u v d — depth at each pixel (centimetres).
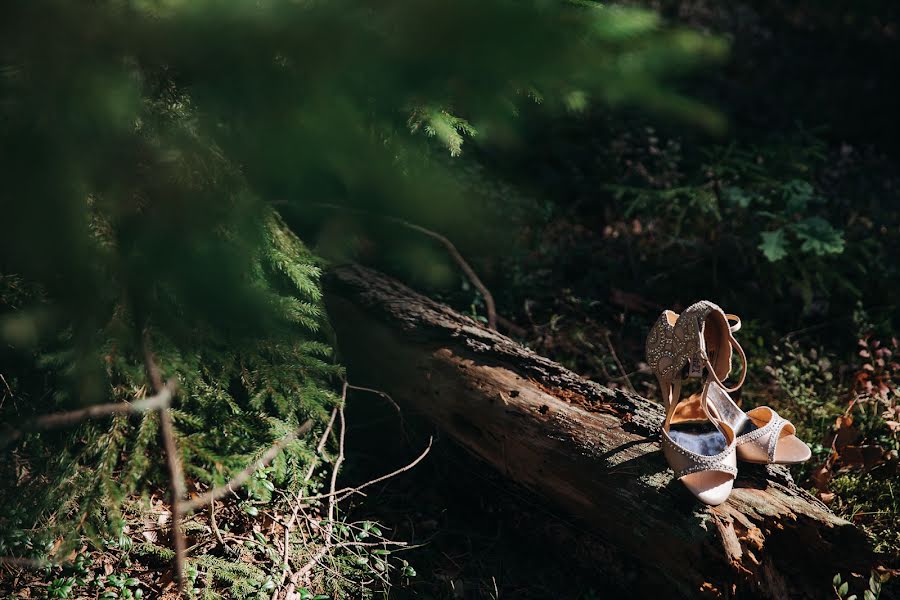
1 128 125
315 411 286
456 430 357
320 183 178
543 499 337
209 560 298
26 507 266
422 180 151
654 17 107
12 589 275
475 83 126
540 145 622
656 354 311
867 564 270
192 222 151
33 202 127
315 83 124
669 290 538
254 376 280
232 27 113
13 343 224
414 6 103
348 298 404
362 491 366
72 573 288
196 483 332
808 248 520
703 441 314
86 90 117
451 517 362
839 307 534
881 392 414
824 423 419
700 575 276
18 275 220
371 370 390
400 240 183
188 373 245
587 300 509
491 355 363
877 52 964
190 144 151
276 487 342
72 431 283
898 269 561
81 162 132
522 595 325
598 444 311
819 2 1069
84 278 155
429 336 378
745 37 923
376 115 144
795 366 473
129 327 218
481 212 155
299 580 308
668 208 592
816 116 798
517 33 103
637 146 664
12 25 108
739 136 716
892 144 779
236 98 130
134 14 117
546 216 560
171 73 142
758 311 525
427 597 317
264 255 278
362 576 320
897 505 359
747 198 566
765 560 275
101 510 285
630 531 294
